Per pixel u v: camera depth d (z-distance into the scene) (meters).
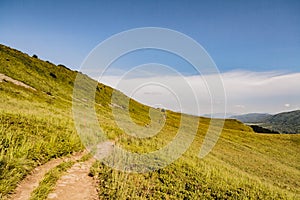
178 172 15.75
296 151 67.75
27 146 12.20
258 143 71.06
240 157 45.16
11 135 12.70
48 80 77.25
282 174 39.41
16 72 67.00
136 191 11.68
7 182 9.30
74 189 10.52
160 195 12.06
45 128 16.98
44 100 51.00
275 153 61.78
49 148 13.64
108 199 10.26
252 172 35.78
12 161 10.42
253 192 16.09
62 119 23.72
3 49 81.19
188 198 12.57
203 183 14.95
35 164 11.67
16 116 17.23
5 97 36.72
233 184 16.39
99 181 11.75
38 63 86.31
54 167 12.14
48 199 9.26
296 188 31.06
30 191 9.45
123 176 12.60
